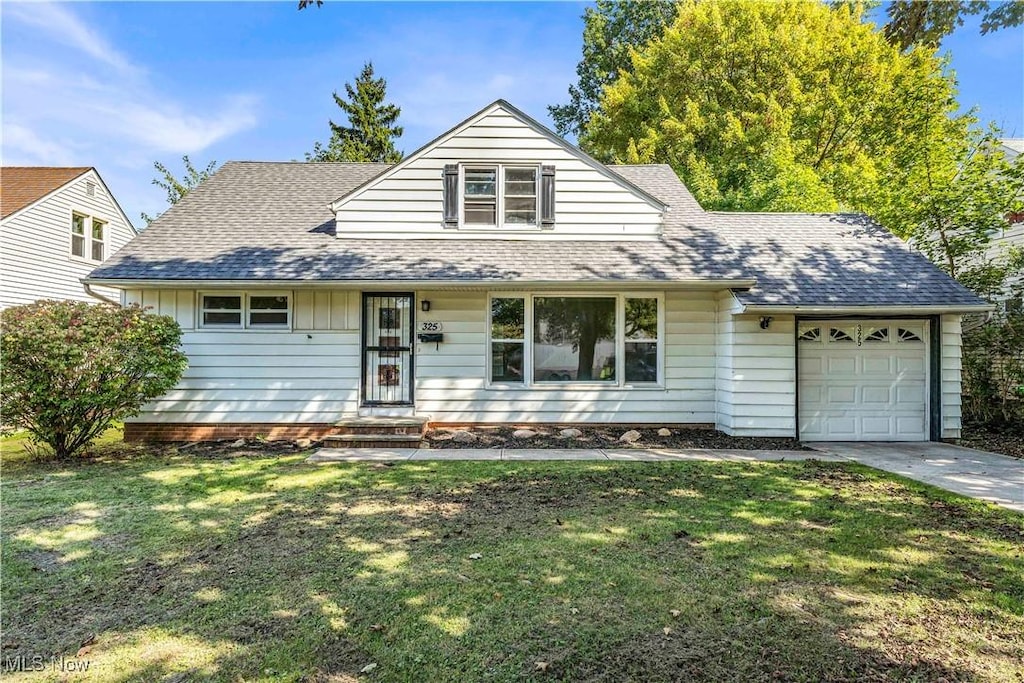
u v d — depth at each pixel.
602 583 3.55
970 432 10.00
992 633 2.95
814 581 3.58
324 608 3.24
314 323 9.62
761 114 20.45
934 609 3.21
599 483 6.16
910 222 12.05
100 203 18.34
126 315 8.02
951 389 9.19
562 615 3.14
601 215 10.17
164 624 3.06
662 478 6.41
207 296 9.55
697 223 10.83
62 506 5.32
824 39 21.52
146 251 9.39
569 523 4.76
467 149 10.09
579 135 31.39
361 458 7.68
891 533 4.50
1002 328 10.38
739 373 9.12
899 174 14.79
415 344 9.70
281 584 3.56
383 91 33.88
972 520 4.86
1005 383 10.39
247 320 9.57
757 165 18.22
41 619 3.12
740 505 5.31
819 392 9.28
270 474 6.67
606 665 2.65
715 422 9.75
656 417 9.73
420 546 4.22
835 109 21.19
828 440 9.22
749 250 10.18
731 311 9.09
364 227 10.07
